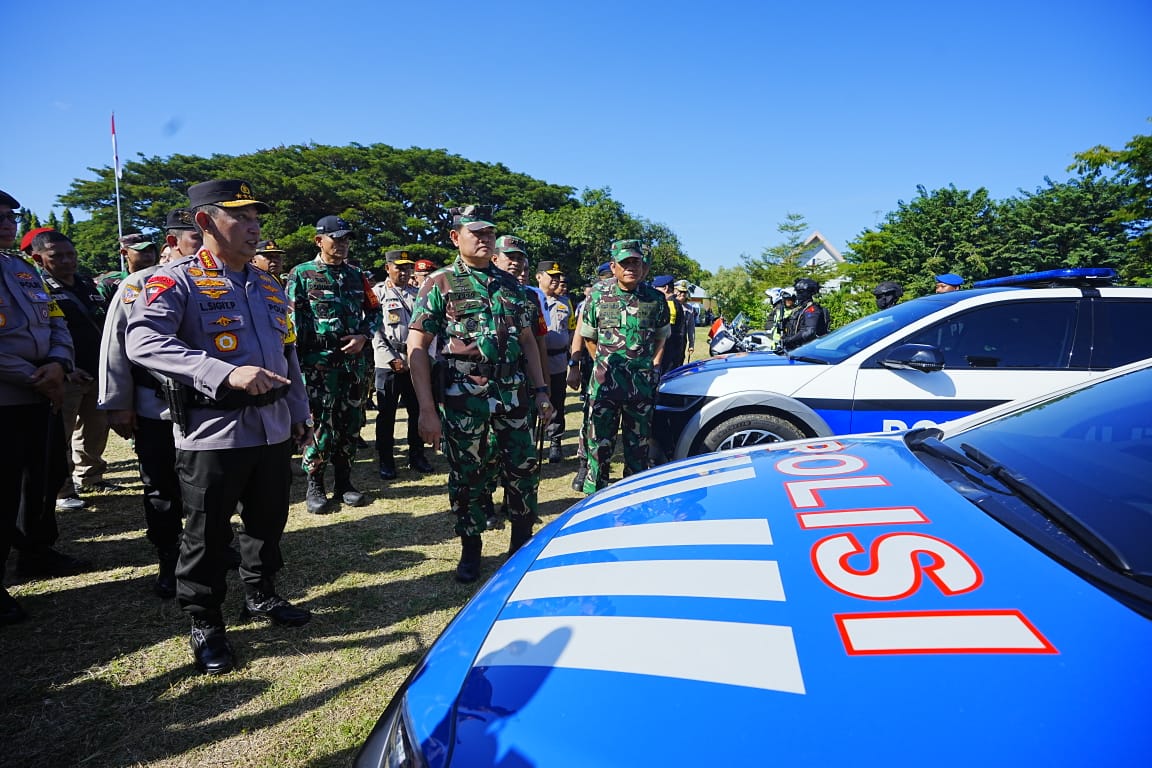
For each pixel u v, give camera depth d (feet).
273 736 6.53
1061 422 5.77
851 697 2.87
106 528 12.35
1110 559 3.76
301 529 12.54
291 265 107.86
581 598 4.00
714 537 4.48
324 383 13.11
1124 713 2.65
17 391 8.61
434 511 13.65
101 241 136.26
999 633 3.16
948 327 11.53
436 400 9.91
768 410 11.99
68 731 6.56
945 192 59.93
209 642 7.63
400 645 8.27
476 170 136.15
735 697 2.95
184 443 7.20
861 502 4.78
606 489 6.46
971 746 2.59
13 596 9.39
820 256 132.46
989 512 4.45
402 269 17.84
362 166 136.36
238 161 128.57
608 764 2.77
